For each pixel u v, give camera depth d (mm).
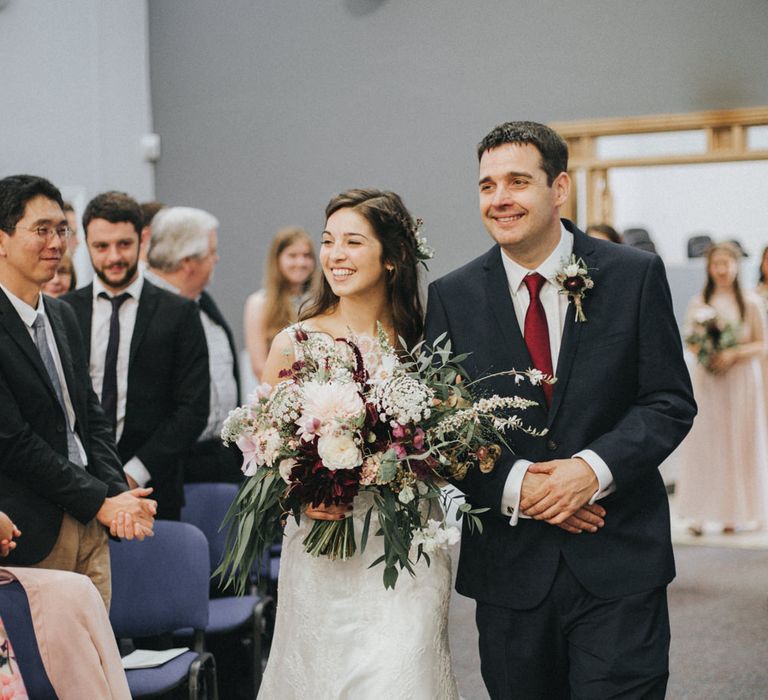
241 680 4492
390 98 7902
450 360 2799
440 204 7805
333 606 2883
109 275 4316
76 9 7996
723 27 7203
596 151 7504
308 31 8078
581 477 2639
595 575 2721
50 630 2852
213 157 8320
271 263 6305
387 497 2684
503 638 2812
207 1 8273
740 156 7242
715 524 8141
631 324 2754
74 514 3312
